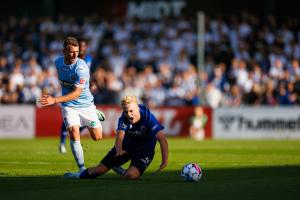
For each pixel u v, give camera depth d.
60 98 41.91
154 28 114.69
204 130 93.12
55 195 32.50
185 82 98.50
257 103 98.62
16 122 91.94
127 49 110.81
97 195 32.50
